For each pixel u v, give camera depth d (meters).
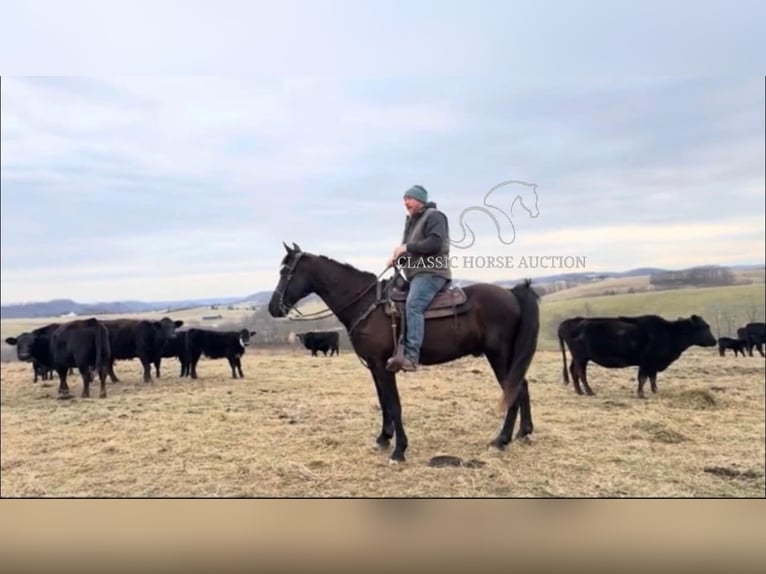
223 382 10.28
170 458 5.38
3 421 7.27
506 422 5.23
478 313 4.96
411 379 9.55
